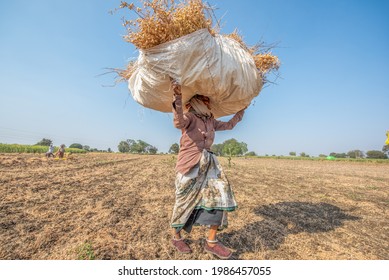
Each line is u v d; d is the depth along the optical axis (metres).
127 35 2.52
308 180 10.44
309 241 3.38
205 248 2.82
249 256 2.89
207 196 2.67
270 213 4.66
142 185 7.79
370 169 21.30
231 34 3.32
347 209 5.25
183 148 2.83
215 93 2.85
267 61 3.29
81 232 3.47
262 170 15.37
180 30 2.46
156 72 2.55
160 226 3.77
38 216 4.16
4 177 8.03
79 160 19.66
